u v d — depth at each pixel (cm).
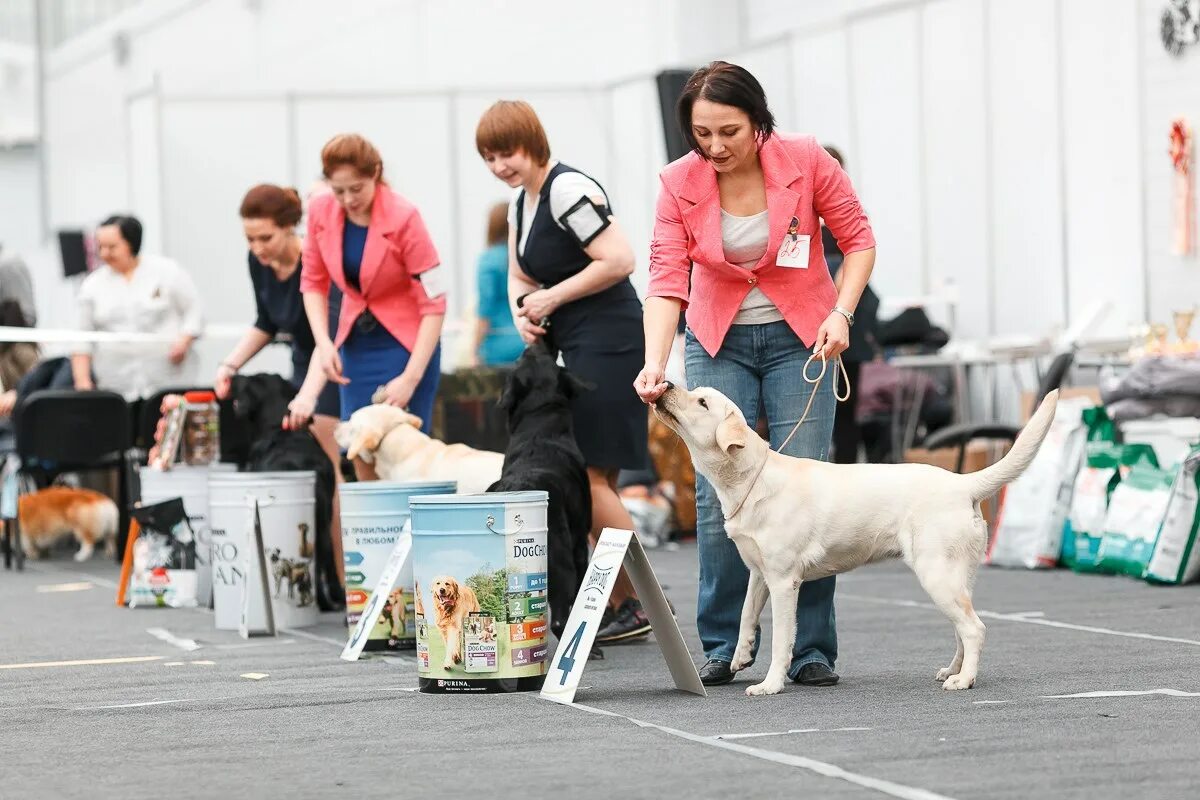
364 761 575
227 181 2077
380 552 902
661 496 1666
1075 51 1670
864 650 846
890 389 1723
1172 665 753
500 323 1653
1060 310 1714
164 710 702
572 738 609
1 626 1062
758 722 630
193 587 1171
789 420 738
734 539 707
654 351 723
